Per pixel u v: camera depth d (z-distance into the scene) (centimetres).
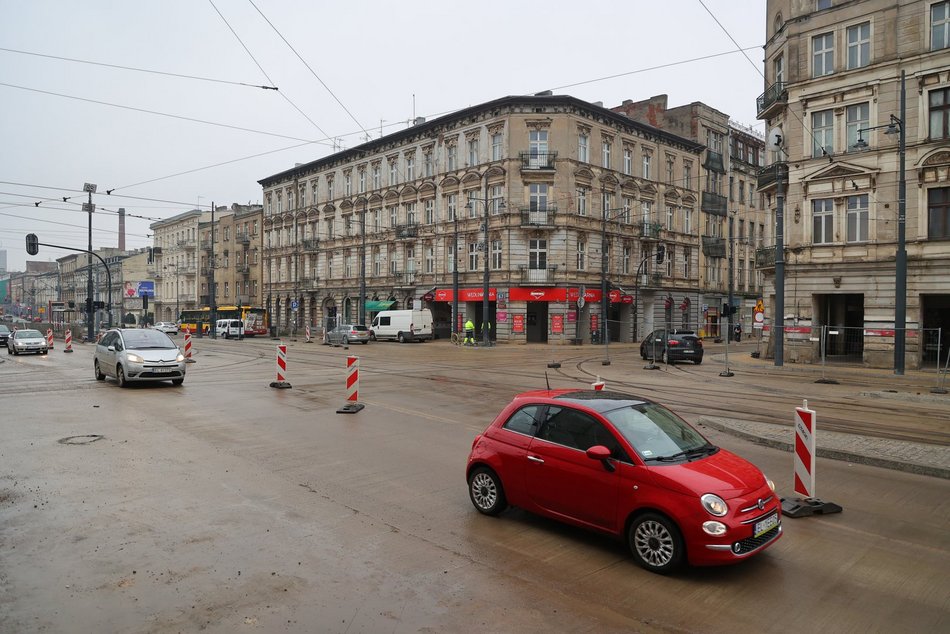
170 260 8800
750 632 434
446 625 436
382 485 775
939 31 2428
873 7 2572
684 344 2670
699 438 627
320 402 1435
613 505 562
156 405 1370
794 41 2812
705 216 5528
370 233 5309
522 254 4238
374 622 437
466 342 4034
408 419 1226
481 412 1317
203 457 898
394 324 4453
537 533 621
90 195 4025
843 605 477
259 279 6856
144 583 491
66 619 432
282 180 6462
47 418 1196
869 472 866
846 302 2986
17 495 706
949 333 2433
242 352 3262
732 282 5422
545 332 4488
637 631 434
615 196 4584
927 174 2442
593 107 4325
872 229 2586
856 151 2623
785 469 880
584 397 657
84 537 584
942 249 2405
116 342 1761
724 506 513
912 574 535
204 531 606
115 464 850
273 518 648
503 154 4272
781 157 2878
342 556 553
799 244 2808
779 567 548
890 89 2525
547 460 616
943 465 850
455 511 684
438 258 4700
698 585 509
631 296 4691
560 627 436
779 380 2098
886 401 1566
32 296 12900
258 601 464
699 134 5422
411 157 4984
